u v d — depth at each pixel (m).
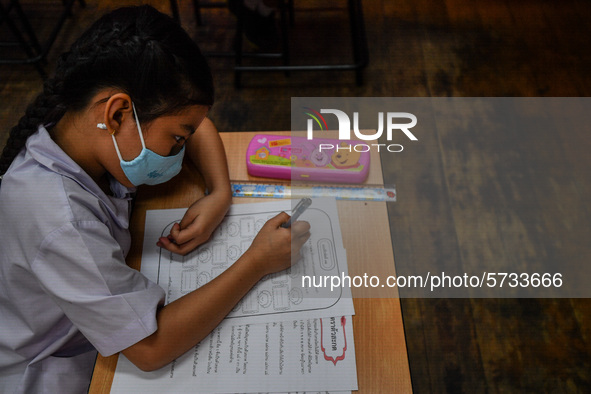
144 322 0.79
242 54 2.30
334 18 2.69
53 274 0.79
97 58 0.73
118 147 0.82
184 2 2.74
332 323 0.85
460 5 2.75
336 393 0.78
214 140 1.08
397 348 0.82
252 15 2.34
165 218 1.01
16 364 0.94
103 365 0.82
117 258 0.83
